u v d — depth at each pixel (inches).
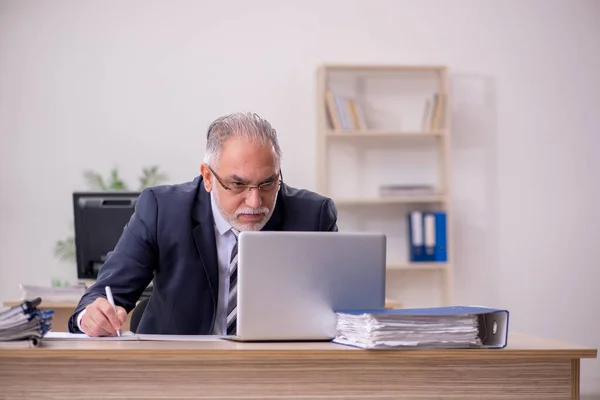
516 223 229.8
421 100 226.7
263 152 89.1
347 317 79.7
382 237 85.4
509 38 230.2
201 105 219.5
